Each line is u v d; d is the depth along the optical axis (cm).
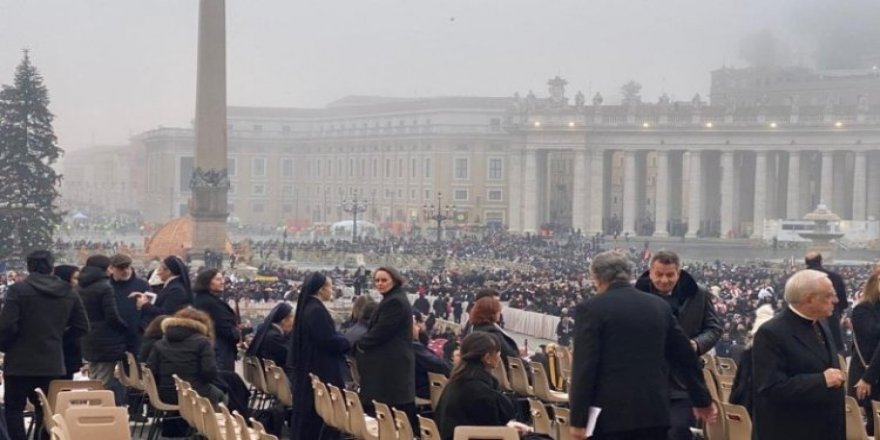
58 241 12388
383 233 18375
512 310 6688
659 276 1667
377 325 1953
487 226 18675
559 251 13175
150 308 2462
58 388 1977
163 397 2109
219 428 1786
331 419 1984
